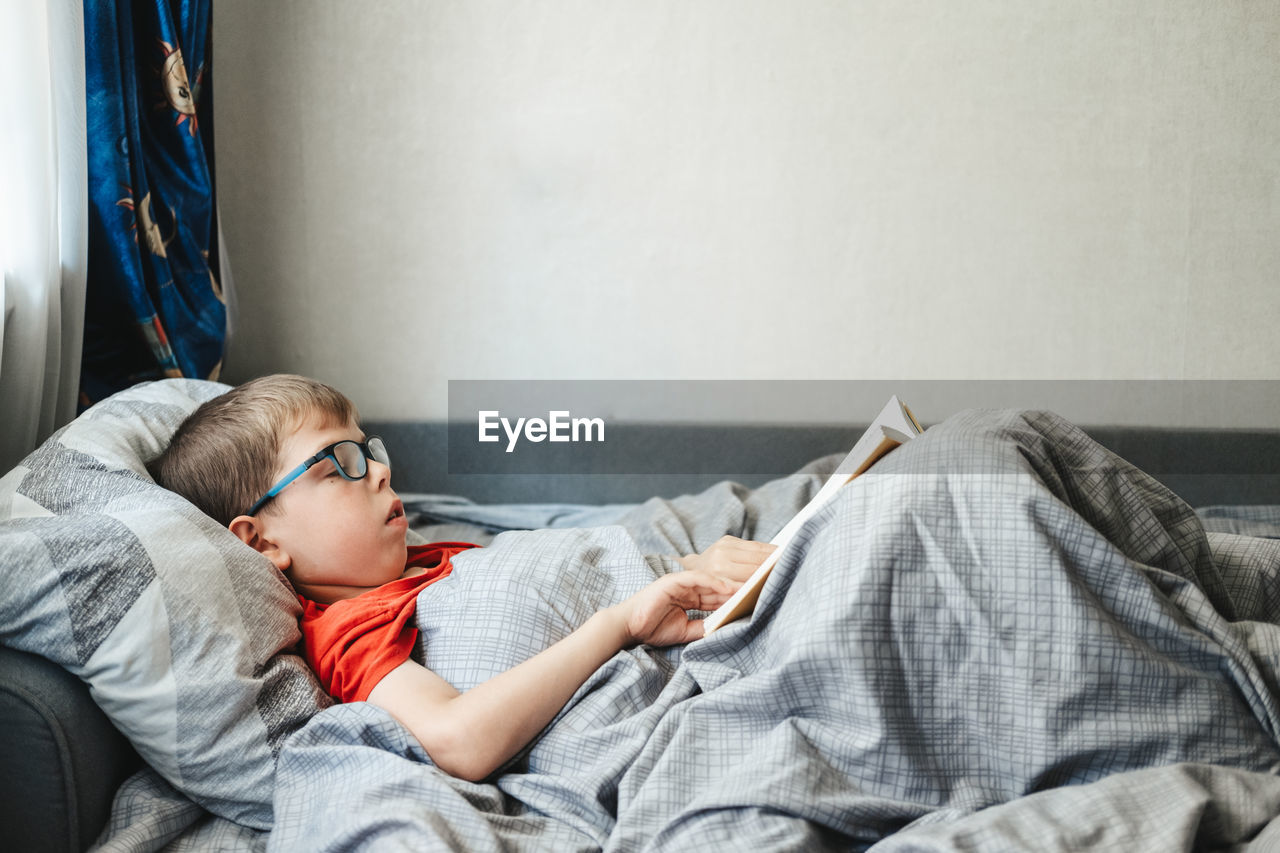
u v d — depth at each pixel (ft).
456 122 5.99
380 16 5.90
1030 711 2.36
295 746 2.63
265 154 6.02
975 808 2.33
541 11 5.90
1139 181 5.95
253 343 6.19
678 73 5.93
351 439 3.38
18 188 3.76
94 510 2.89
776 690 2.51
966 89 5.90
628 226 6.07
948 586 2.44
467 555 3.29
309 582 3.30
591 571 3.27
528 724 2.67
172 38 4.78
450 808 2.35
